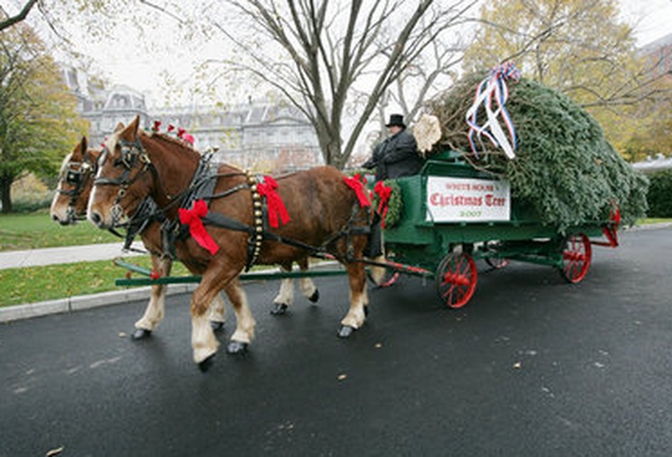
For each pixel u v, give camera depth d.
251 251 3.32
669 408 2.63
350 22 7.13
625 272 7.26
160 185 3.17
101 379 3.26
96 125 46.38
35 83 20.88
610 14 12.39
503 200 5.16
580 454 2.18
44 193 37.94
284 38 7.25
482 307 5.11
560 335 4.06
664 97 10.44
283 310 5.00
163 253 3.41
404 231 4.81
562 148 4.64
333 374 3.25
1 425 2.62
